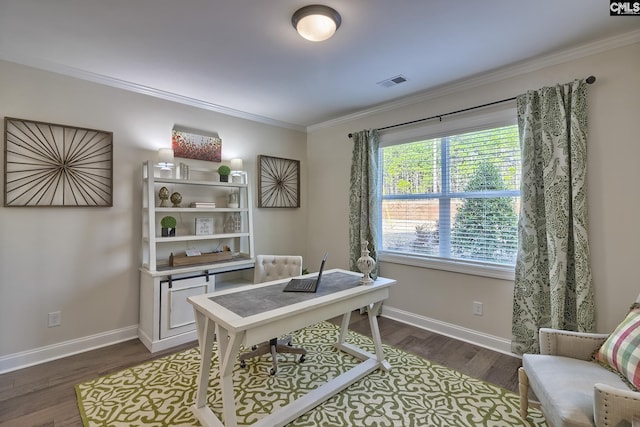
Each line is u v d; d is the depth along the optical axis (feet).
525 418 6.04
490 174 9.39
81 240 8.96
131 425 5.91
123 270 9.72
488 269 9.29
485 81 9.27
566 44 7.43
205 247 11.62
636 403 3.81
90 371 7.86
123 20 6.40
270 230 13.74
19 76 7.98
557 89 7.71
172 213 10.80
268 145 13.65
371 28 6.72
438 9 6.07
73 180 8.78
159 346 9.04
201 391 6.21
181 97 10.79
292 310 5.86
